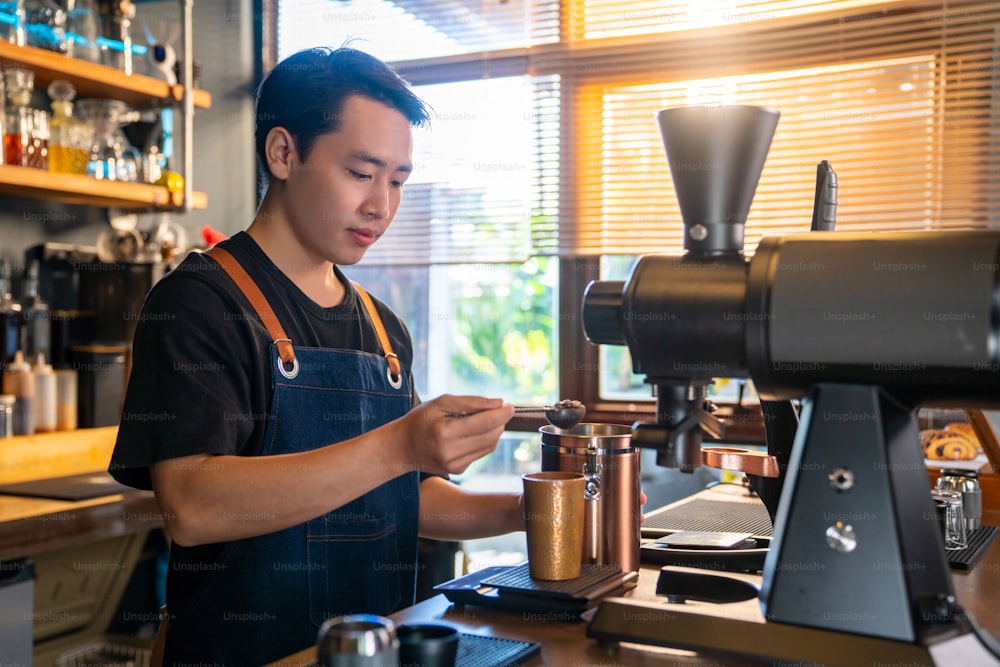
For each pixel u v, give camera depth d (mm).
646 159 3123
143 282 2740
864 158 2840
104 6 2756
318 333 1439
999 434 1940
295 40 3615
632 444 956
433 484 1545
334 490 1123
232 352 1288
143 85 2799
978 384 815
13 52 2410
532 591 1015
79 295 2799
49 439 2521
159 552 2900
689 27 3062
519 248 3252
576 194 3191
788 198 2934
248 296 1357
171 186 2875
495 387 4098
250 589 1299
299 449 1361
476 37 3342
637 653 897
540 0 3254
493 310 4094
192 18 3330
